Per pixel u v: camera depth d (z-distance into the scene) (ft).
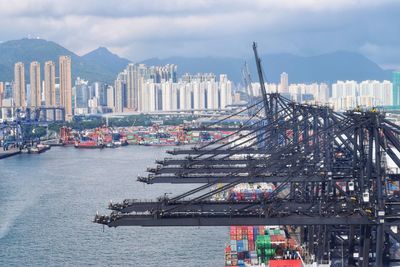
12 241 651.25
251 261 479.00
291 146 561.43
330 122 617.21
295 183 559.38
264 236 508.53
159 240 647.15
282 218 396.78
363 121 422.41
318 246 478.59
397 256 487.61
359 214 400.06
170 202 432.66
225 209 426.92
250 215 401.29
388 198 430.61
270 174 564.71
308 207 426.10
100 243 638.53
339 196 474.90
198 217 400.88
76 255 591.78
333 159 523.29
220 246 616.39
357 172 443.73
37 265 558.97
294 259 457.27
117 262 564.30
